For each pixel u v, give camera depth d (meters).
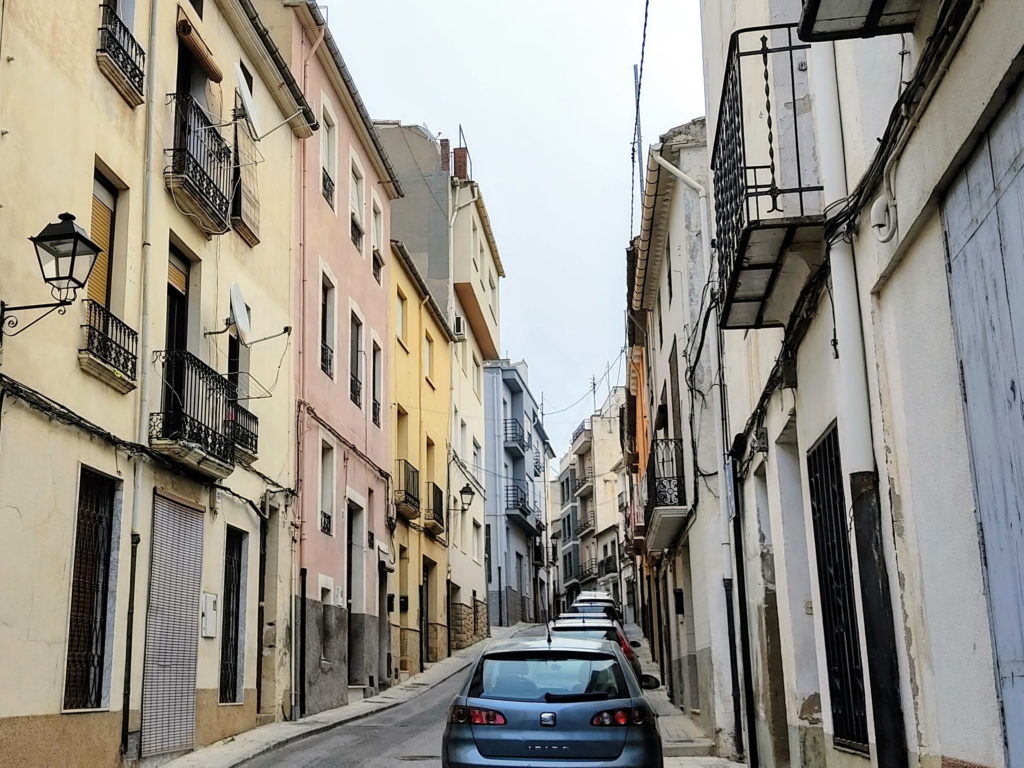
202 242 13.83
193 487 12.99
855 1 4.99
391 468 24.50
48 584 9.67
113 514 11.13
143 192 12.23
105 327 10.98
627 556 53.47
